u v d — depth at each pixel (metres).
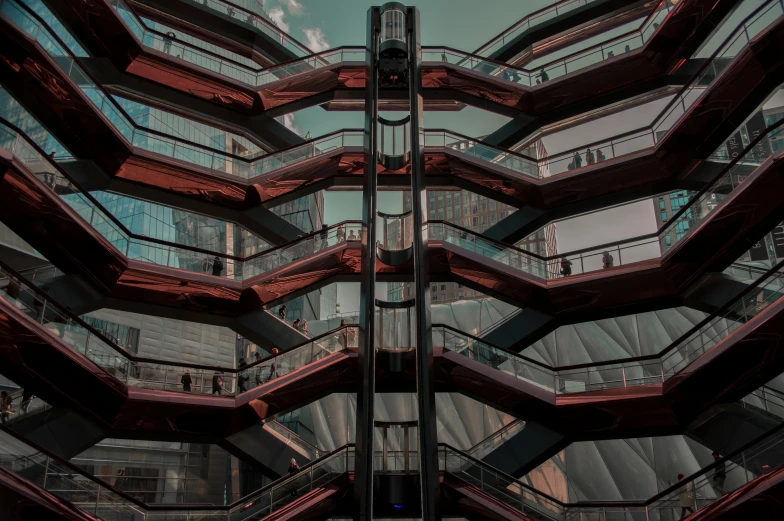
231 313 24.25
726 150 25.45
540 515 18.66
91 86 22.72
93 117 22.61
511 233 26.20
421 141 21.06
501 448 21.66
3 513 14.01
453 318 50.75
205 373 21.17
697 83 23.30
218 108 28.33
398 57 23.88
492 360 21.73
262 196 26.22
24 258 26.31
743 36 21.59
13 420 18.62
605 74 27.14
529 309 24.50
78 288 22.31
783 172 18.66
